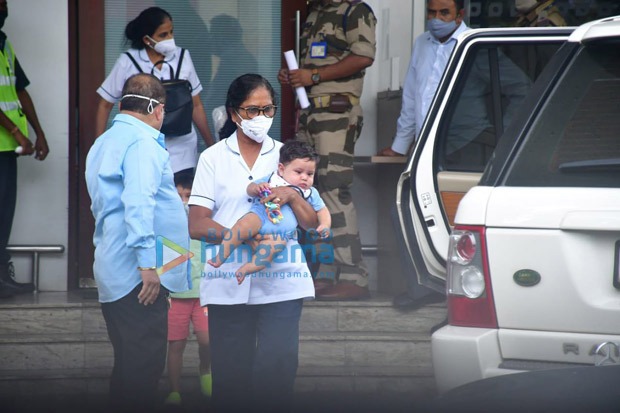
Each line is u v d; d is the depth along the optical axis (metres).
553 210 11.49
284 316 14.13
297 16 21.98
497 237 11.72
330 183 20.88
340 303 20.41
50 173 22.34
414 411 8.98
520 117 12.33
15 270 22.25
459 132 18.30
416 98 20.80
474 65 18.25
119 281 14.59
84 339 19.62
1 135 20.98
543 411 8.07
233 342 14.41
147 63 20.44
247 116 14.20
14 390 18.81
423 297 20.20
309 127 21.19
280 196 13.92
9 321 20.11
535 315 11.55
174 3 23.17
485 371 11.66
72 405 18.11
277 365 14.16
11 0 22.19
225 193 14.34
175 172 20.62
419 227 18.27
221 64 23.33
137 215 14.20
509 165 12.02
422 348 19.83
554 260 11.44
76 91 22.69
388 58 23.12
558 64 12.48
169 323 17.70
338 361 19.86
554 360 11.54
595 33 12.26
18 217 22.28
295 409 17.67
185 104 20.20
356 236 20.98
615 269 11.25
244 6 23.33
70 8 22.59
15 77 21.50
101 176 14.44
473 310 11.88
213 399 14.59
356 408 17.83
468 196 12.07
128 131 14.51
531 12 21.17
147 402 14.87
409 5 22.88
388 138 22.67
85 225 22.66
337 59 21.03
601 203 11.34
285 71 21.14
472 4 23.11
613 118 11.95
